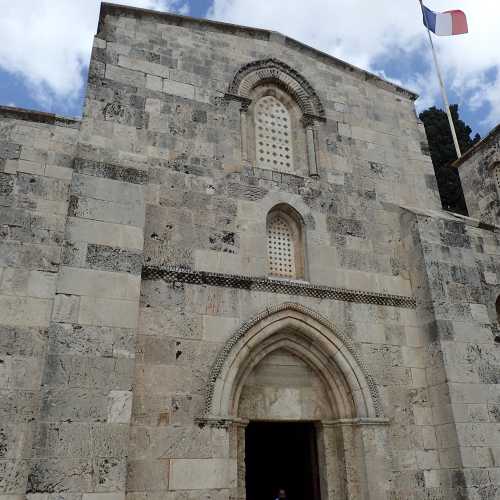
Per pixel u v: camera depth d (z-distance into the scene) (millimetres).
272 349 11258
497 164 19797
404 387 11680
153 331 10000
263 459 17203
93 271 9492
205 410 9773
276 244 12555
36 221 10695
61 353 8688
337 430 11242
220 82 13375
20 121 11602
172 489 9047
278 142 13758
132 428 9156
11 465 8750
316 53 15211
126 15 13055
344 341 11461
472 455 10773
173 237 11133
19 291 9953
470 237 15461
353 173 14031
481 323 12375
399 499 10555
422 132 15906
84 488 7988
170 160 11867
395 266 13133
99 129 11367
